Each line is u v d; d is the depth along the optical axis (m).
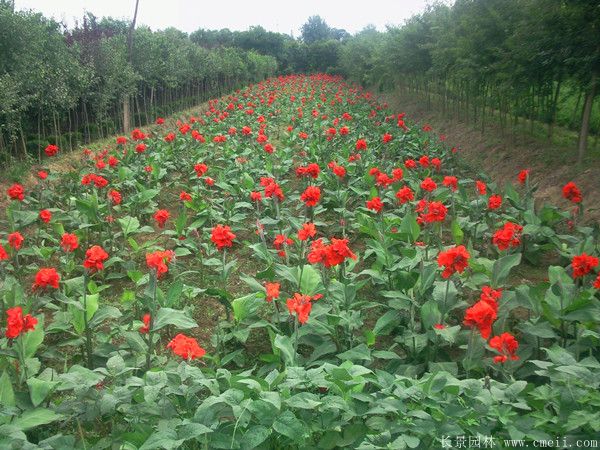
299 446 3.04
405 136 15.40
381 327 4.45
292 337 4.02
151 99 24.08
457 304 4.60
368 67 39.12
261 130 15.19
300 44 64.25
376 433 3.11
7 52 12.01
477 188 7.68
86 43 18.41
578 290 4.48
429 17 21.36
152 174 10.52
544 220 7.17
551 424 2.93
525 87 11.23
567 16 9.09
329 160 12.28
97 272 6.41
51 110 14.55
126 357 4.33
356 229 8.09
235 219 7.98
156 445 2.60
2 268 5.20
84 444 3.05
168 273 6.74
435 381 3.04
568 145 11.95
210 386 3.13
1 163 12.11
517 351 4.40
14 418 3.06
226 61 39.84
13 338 3.58
